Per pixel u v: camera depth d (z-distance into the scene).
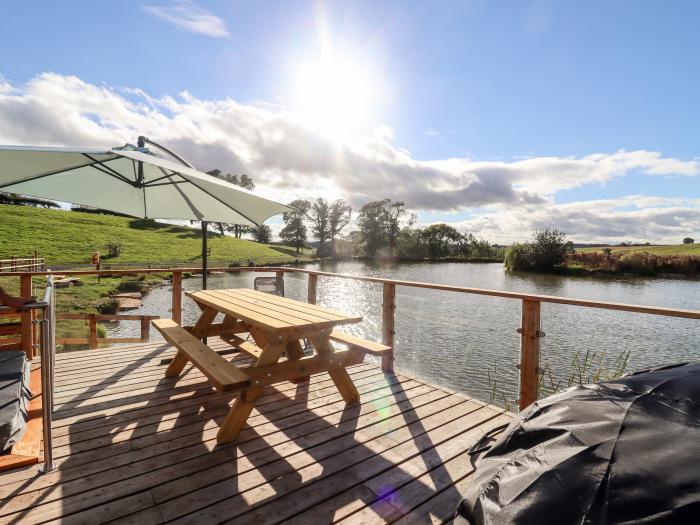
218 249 41.28
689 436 1.03
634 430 1.11
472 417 2.71
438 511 1.75
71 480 1.91
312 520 1.67
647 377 1.37
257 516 1.68
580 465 1.08
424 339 9.41
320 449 2.26
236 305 3.04
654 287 19.38
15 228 33.16
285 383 3.33
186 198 3.96
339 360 2.78
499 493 1.17
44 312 1.94
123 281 19.02
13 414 2.21
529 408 1.52
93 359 3.96
